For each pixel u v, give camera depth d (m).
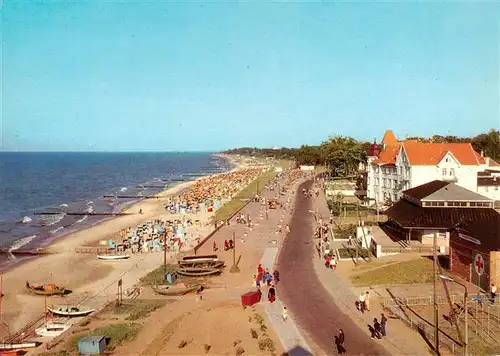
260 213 110.06
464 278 48.50
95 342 35.50
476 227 47.78
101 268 64.44
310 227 89.44
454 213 63.91
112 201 152.75
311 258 64.50
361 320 40.34
